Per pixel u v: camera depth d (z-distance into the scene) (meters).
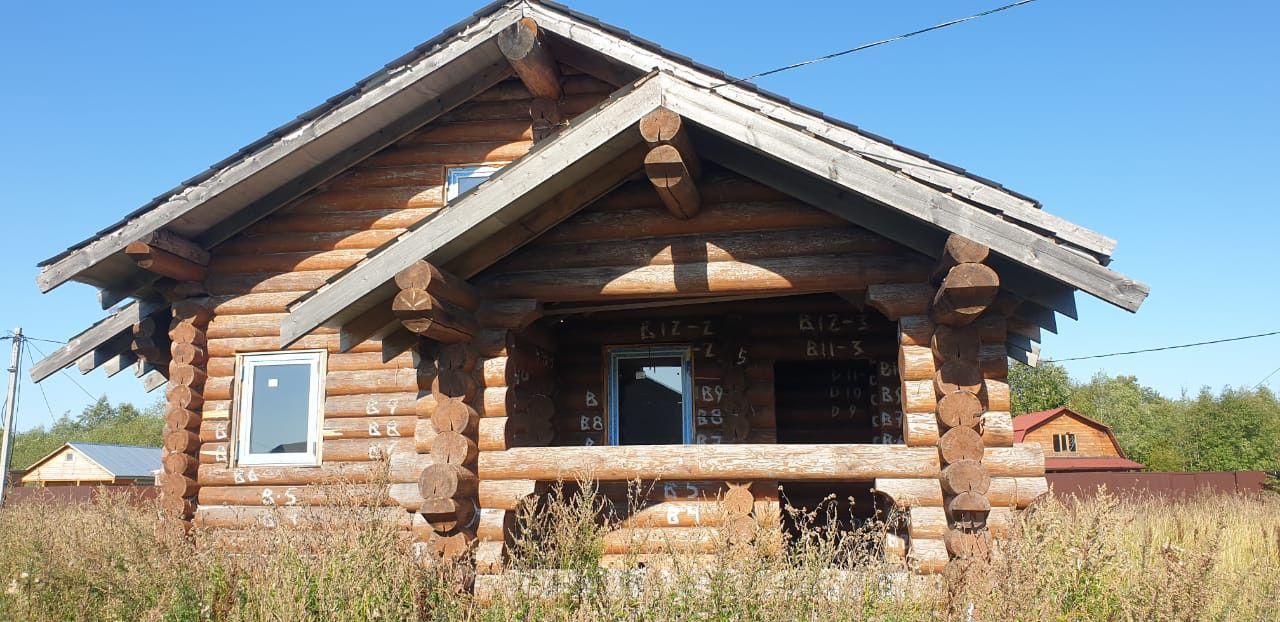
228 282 10.16
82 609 6.56
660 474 6.77
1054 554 5.98
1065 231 6.05
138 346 10.37
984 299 5.83
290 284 10.07
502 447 7.05
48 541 7.57
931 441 6.42
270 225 10.23
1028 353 11.05
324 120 9.34
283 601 5.95
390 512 8.42
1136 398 73.00
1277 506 16.66
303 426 9.84
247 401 9.97
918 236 6.46
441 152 10.17
